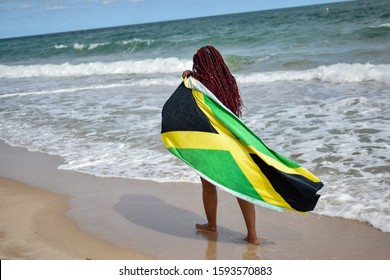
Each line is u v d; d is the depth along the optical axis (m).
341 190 5.25
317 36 20.84
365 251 4.02
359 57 14.82
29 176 6.79
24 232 4.84
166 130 4.18
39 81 19.25
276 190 4.01
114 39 37.31
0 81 21.05
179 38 30.23
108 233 4.69
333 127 7.66
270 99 10.31
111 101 11.84
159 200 5.48
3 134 9.59
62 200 5.73
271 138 7.39
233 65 16.44
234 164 4.03
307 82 12.20
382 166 5.84
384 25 19.56
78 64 22.94
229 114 4.05
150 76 16.61
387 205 4.75
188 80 4.12
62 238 4.63
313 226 4.57
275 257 4.04
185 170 6.34
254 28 30.94
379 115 8.11
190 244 4.37
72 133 8.96
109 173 6.54
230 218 4.90
